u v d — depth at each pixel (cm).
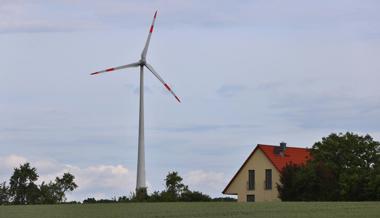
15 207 4212
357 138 9625
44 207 4159
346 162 9519
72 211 3684
